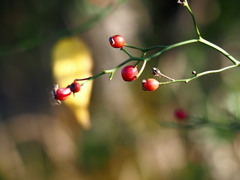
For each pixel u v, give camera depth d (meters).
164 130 7.21
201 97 7.19
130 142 7.05
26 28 5.94
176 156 7.26
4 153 7.38
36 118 7.30
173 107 7.17
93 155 7.07
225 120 5.18
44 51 6.66
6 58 6.98
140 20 6.56
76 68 4.12
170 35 6.98
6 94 7.32
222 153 7.28
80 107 3.98
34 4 5.92
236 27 6.76
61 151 7.18
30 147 7.34
